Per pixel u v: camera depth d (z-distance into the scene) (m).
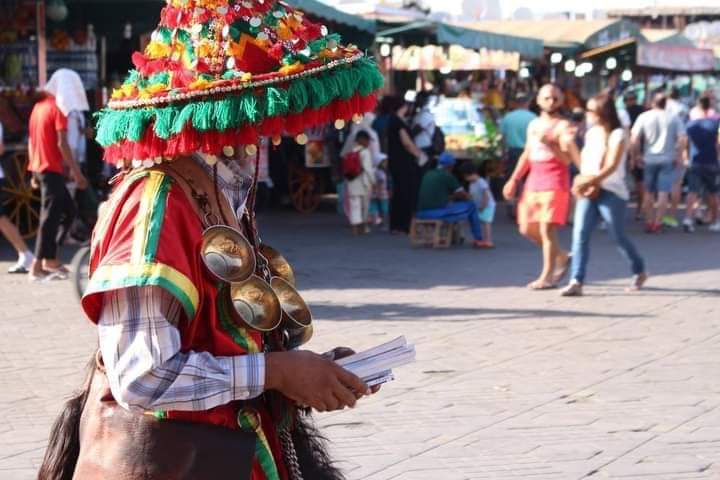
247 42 2.68
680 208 21.06
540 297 10.90
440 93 24.75
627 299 10.77
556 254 11.37
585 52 24.70
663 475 5.46
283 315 2.99
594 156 10.83
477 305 10.39
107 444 2.66
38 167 11.60
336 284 11.68
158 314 2.52
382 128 17.61
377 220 17.81
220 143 2.63
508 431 6.21
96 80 16.67
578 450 5.85
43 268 11.80
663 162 17.28
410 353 2.89
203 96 2.61
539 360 8.01
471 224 15.14
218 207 2.75
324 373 2.67
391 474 5.47
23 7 15.40
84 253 10.35
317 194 19.94
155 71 2.73
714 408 6.69
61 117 11.55
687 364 7.88
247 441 2.71
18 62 15.48
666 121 17.22
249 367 2.60
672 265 13.38
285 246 15.12
